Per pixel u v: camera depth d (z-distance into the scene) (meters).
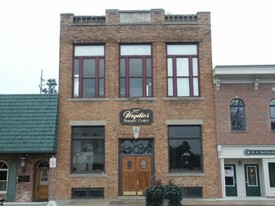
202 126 23.34
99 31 24.41
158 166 22.89
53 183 22.64
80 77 24.17
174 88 23.95
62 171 22.83
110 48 24.20
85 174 22.89
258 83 23.66
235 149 23.03
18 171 22.72
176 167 23.16
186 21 24.47
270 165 22.89
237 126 23.44
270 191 22.47
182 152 23.31
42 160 23.11
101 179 22.83
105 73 24.05
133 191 22.84
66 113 23.55
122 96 23.89
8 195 22.44
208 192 22.56
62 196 22.53
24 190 22.50
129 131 23.33
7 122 22.91
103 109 23.58
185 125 23.53
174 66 24.23
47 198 23.02
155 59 24.08
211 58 24.09
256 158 23.08
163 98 23.61
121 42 24.30
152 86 23.97
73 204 19.75
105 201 21.31
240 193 23.27
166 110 23.53
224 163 23.48
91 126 23.58
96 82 24.09
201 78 23.89
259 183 23.36
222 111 23.41
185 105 23.58
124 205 19.09
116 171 22.91
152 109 23.53
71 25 24.44
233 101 23.70
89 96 24.00
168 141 23.31
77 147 23.45
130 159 23.23
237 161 23.59
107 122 23.44
